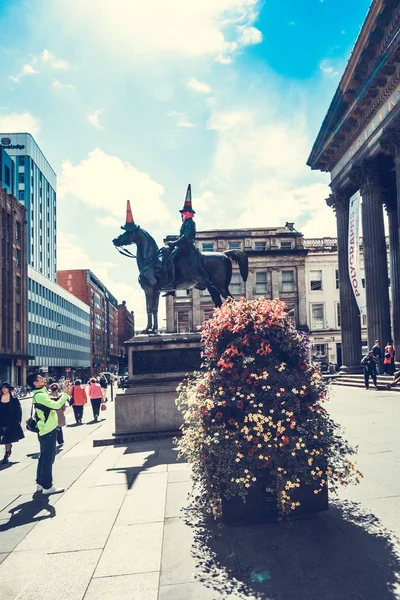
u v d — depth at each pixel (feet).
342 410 38.68
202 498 14.44
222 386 14.34
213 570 11.02
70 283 347.36
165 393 32.68
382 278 71.05
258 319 14.83
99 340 399.24
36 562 12.54
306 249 154.20
